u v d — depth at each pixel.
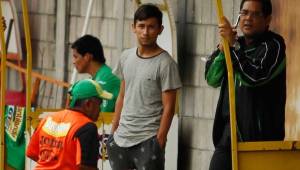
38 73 25.16
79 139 13.80
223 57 14.38
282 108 14.45
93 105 14.13
